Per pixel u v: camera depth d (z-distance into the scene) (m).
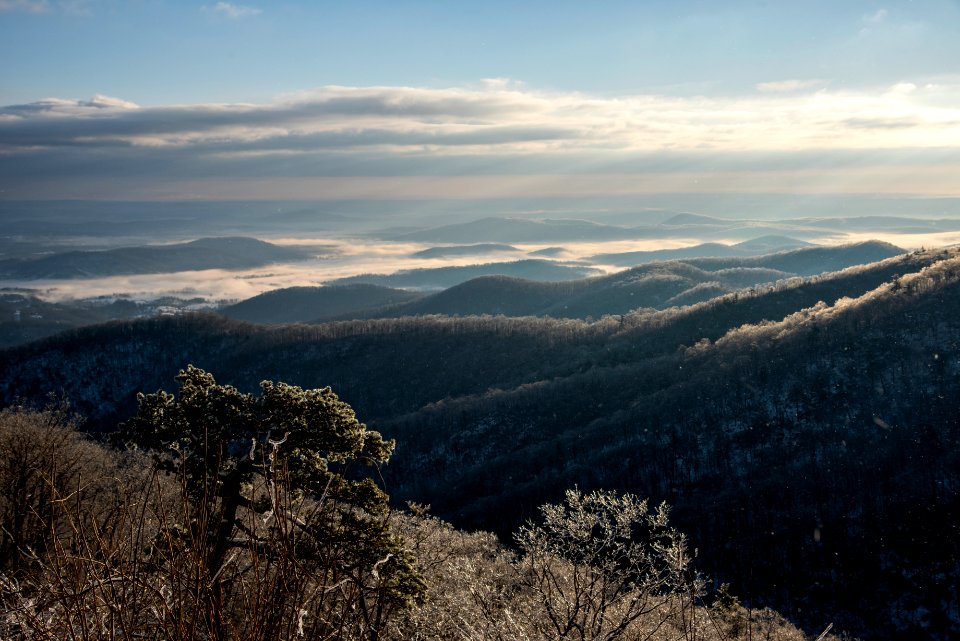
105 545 4.30
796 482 95.25
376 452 15.61
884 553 74.88
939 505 80.62
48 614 4.21
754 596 72.19
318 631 4.28
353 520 12.98
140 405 15.30
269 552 4.34
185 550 4.34
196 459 11.27
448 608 9.65
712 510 91.50
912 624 66.25
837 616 68.81
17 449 17.05
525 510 91.56
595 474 105.94
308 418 14.98
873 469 93.69
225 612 4.27
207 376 16.17
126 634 3.98
